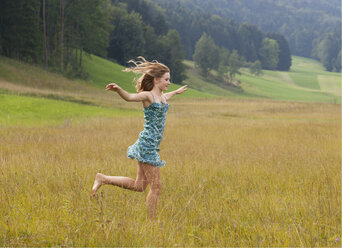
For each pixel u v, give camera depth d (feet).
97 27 216.13
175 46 377.09
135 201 14.69
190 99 160.76
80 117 75.51
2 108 74.02
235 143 39.88
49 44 212.23
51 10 207.41
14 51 193.67
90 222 11.94
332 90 484.33
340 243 11.65
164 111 13.60
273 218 14.01
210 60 441.27
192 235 11.69
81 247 10.59
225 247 11.44
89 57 236.84
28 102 82.38
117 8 354.95
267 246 11.41
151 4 602.44
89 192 15.46
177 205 14.93
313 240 11.84
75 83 164.96
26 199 14.02
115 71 249.14
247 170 22.38
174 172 20.70
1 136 40.52
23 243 10.59
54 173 18.86
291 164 25.64
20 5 187.73
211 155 29.12
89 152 29.17
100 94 141.18
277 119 83.30
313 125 63.10
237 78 482.28
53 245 10.62
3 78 135.03
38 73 159.53
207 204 14.94
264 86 462.19
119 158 25.88
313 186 18.47
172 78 365.81
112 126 58.59
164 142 40.04
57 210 13.01
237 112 104.99
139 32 345.10
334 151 33.81
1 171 18.38
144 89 13.56
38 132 46.96
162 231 11.68
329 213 14.14
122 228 11.37
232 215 14.02
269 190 18.08
